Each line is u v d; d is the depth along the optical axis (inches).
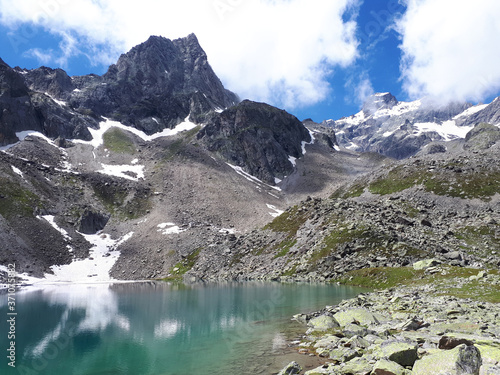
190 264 4574.3
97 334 1299.2
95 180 7401.6
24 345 1149.1
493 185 4867.1
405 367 692.7
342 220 3927.2
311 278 3080.7
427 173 5866.1
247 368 855.1
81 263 4746.6
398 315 1298.0
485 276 2042.3
